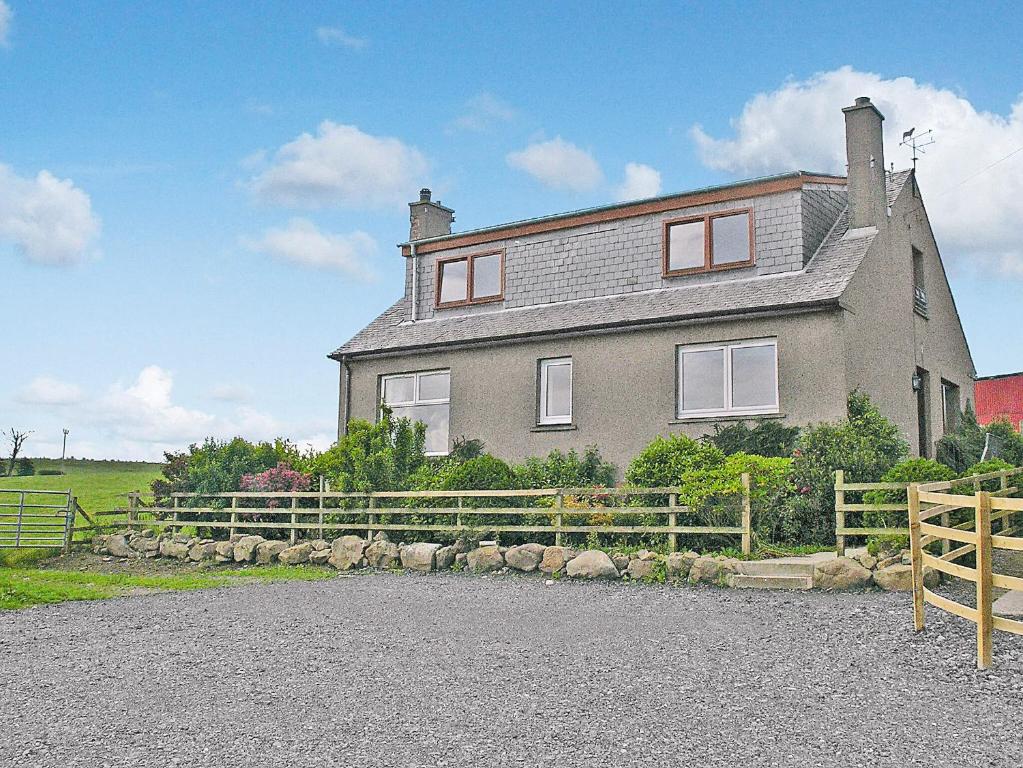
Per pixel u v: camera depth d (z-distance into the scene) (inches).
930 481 470.0
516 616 392.2
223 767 212.5
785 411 617.9
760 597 419.5
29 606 471.2
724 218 714.2
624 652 316.2
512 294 819.4
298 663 314.3
